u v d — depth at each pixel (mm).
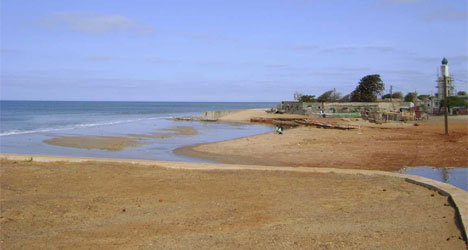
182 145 34969
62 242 8633
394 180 15648
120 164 19344
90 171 17500
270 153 28547
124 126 60031
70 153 29875
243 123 71062
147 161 20156
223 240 8586
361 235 8820
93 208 11516
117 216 10688
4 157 21000
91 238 8875
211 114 80688
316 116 74125
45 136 42375
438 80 83500
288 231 9211
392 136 38438
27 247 8344
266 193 13367
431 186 14023
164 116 99062
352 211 11070
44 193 13438
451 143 32750
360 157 26141
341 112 75625
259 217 10500
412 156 26297
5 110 134125
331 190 13836
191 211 11148
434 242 8297
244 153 28844
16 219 10445
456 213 10609
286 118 72250
